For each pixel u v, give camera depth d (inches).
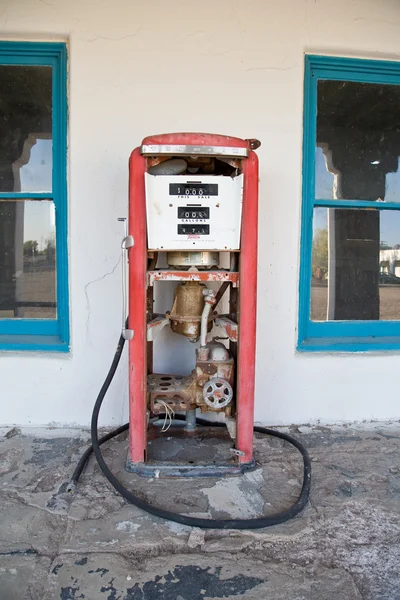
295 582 53.0
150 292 84.1
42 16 88.0
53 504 66.7
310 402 97.7
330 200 99.7
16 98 95.4
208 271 74.6
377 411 99.6
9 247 98.5
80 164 89.8
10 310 99.6
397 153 104.1
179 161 72.8
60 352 94.1
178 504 67.0
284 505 67.3
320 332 101.8
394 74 98.9
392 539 60.6
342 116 100.7
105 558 56.1
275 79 91.5
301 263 96.3
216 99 90.9
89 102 89.0
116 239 91.7
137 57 89.0
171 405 79.7
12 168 97.2
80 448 84.7
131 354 74.5
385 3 93.6
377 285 105.9
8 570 54.0
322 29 92.2
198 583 52.6
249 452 77.4
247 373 75.4
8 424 94.1
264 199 93.3
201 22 89.4
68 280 93.6
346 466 79.6
